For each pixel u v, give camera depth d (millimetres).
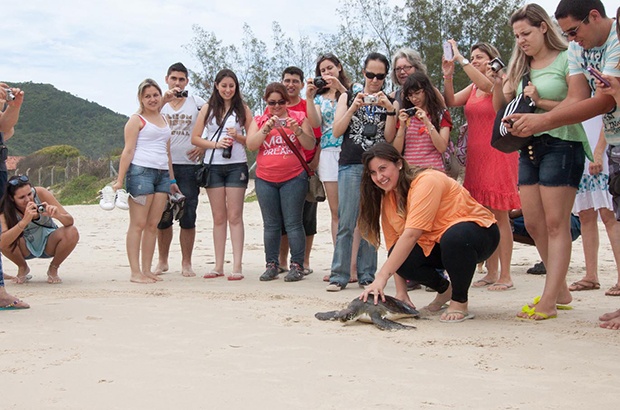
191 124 7410
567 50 4531
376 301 4461
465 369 3395
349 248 6113
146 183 6703
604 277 6777
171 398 2969
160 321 4555
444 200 4559
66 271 7684
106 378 3258
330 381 3199
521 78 4855
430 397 2963
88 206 21875
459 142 6402
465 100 6492
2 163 5352
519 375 3285
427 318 4688
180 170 7352
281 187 6699
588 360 3535
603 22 4121
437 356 3637
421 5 29328
